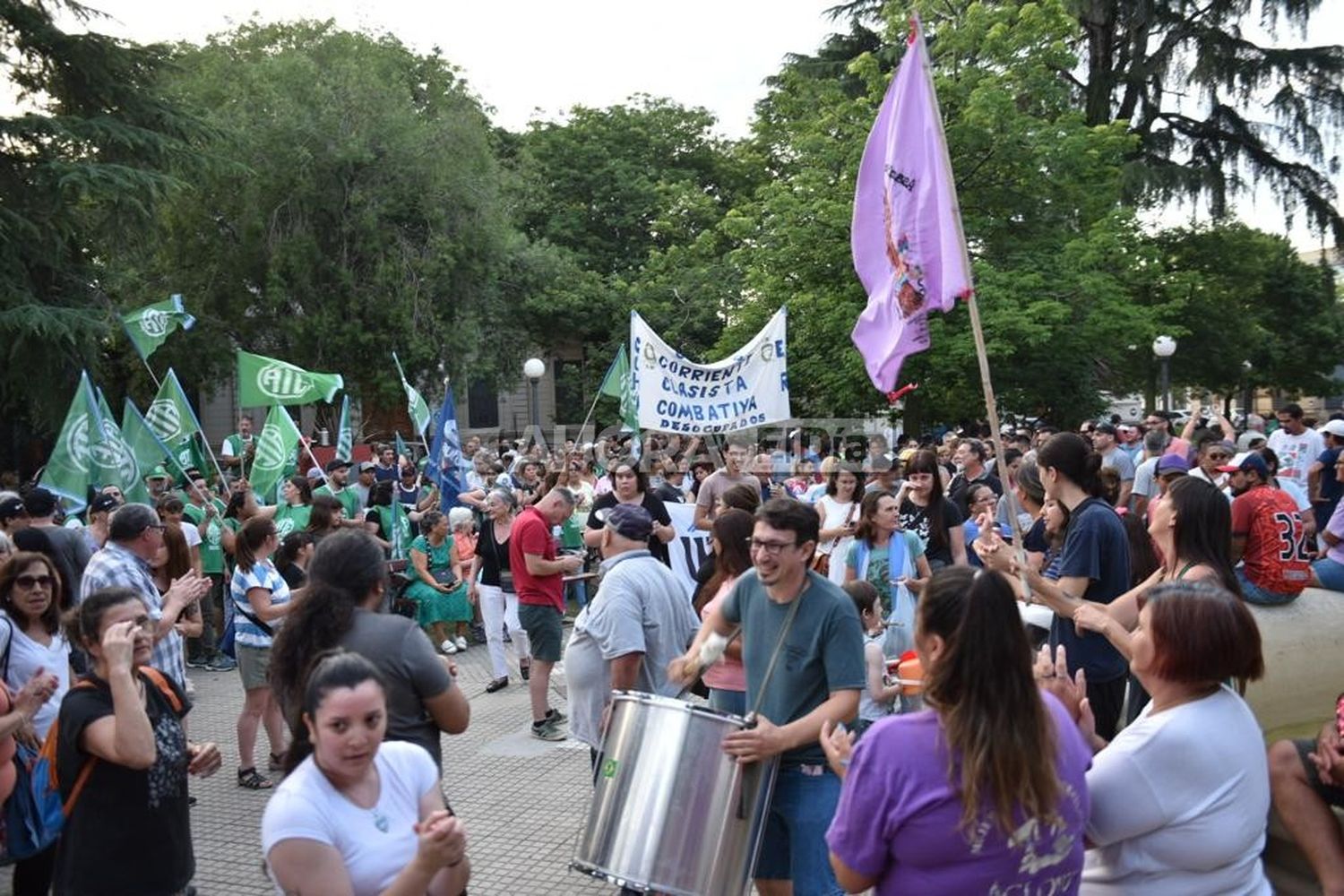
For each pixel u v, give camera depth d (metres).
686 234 38.81
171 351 28.98
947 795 2.39
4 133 19.88
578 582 13.02
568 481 13.60
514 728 8.81
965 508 9.97
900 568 7.11
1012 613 2.46
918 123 5.73
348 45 31.83
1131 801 2.79
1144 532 5.88
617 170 39.69
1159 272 26.14
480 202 31.70
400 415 34.31
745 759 3.68
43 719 5.21
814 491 11.38
